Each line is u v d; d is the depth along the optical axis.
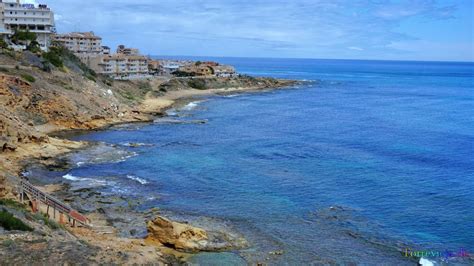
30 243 30.11
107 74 170.38
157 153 78.81
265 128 107.81
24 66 106.44
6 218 32.59
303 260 39.06
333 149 84.56
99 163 70.12
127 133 96.75
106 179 61.97
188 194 56.84
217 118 121.94
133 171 66.62
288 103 160.62
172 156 76.88
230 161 74.25
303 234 44.91
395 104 160.50
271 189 59.53
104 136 92.56
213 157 76.94
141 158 74.69
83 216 44.66
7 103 87.12
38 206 45.53
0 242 29.45
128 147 82.44
